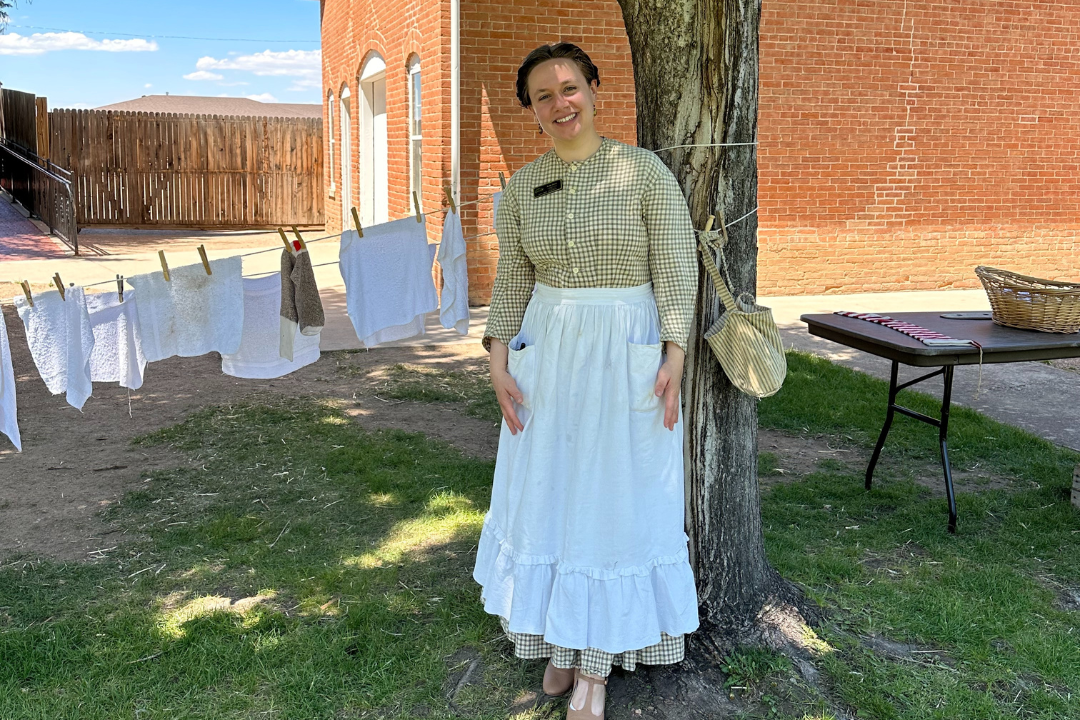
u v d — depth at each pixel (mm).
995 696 2932
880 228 10539
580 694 2719
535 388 2627
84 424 5637
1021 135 10727
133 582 3635
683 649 2859
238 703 2842
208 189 17219
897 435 5629
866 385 6734
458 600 3488
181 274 3475
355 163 13531
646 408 2572
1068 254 11242
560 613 2643
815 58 9883
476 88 8719
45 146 16109
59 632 3193
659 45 2723
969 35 10242
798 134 10039
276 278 3719
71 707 2803
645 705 2814
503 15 8648
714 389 2957
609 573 2625
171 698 2865
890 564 3867
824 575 3684
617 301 2551
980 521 4316
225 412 5875
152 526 4184
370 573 3705
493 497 2889
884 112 10219
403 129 10406
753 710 2799
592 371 2547
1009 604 3475
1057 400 6555
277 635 3221
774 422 5895
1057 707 2861
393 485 4684
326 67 15688
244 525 4176
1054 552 3994
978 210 10812
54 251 13438
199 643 3150
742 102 2754
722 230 2791
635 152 2496
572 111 2420
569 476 2621
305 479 4773
